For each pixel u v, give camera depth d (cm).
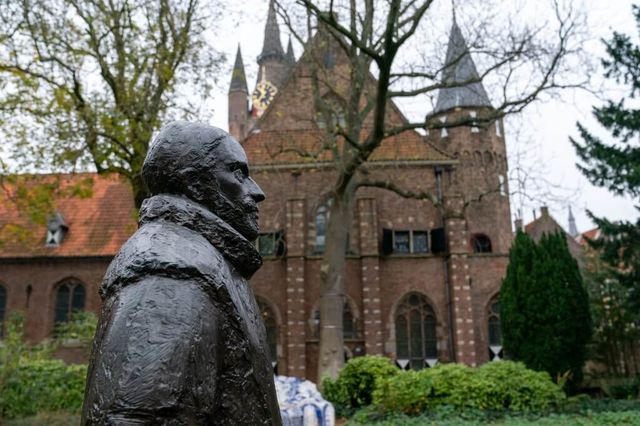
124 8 1617
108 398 127
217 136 177
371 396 1338
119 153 1614
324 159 2752
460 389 1197
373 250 2798
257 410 155
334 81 2334
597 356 2175
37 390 1295
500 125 3559
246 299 166
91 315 1839
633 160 1944
